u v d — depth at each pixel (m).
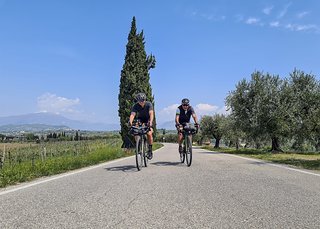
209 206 4.78
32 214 4.32
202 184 6.78
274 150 35.84
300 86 33.12
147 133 10.06
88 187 6.48
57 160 11.66
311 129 26.20
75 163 11.67
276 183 6.96
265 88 34.06
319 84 32.66
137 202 5.05
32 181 7.83
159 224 3.86
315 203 5.00
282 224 3.87
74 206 4.79
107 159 16.12
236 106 35.12
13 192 6.02
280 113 31.98
